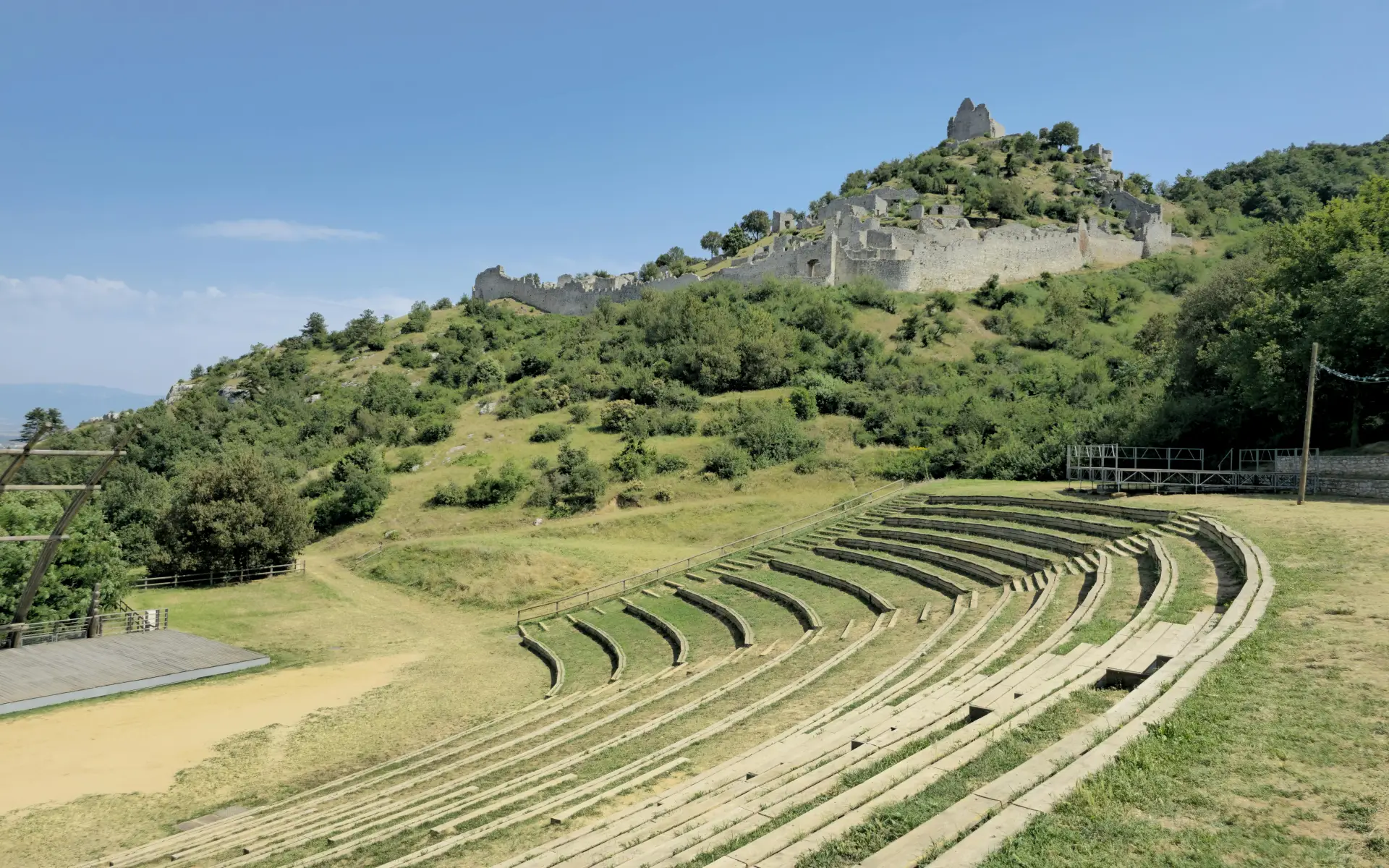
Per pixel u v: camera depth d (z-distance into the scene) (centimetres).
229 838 1681
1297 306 3834
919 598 2906
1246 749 991
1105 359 7600
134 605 4572
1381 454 3309
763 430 6638
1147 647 1508
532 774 1733
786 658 2469
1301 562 1948
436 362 10144
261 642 3800
